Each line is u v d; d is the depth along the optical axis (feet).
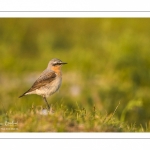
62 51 99.76
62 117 44.62
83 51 92.02
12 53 100.07
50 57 95.09
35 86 51.90
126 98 71.15
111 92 71.97
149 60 81.30
